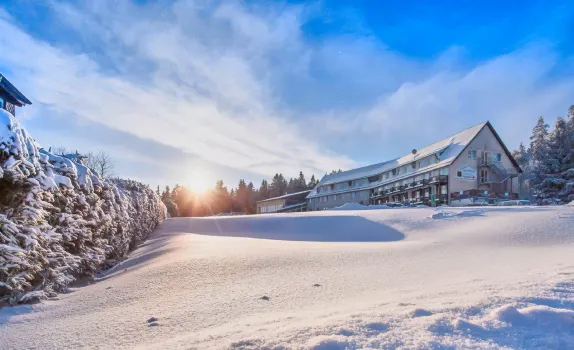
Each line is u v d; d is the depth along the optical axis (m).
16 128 5.04
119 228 10.40
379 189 46.44
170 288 5.28
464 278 5.21
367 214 22.52
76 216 7.16
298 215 25.61
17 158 5.02
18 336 3.59
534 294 3.57
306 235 18.83
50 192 6.11
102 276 7.75
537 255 7.91
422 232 15.84
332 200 54.25
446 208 22.33
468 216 17.94
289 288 5.00
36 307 4.83
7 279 4.73
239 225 23.64
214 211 76.19
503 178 33.41
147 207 17.53
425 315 3.02
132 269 7.68
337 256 7.99
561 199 34.97
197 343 2.78
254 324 3.27
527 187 45.19
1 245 4.57
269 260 7.28
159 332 3.43
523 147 58.94
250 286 5.19
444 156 35.12
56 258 5.86
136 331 3.50
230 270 6.32
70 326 3.83
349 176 52.53
